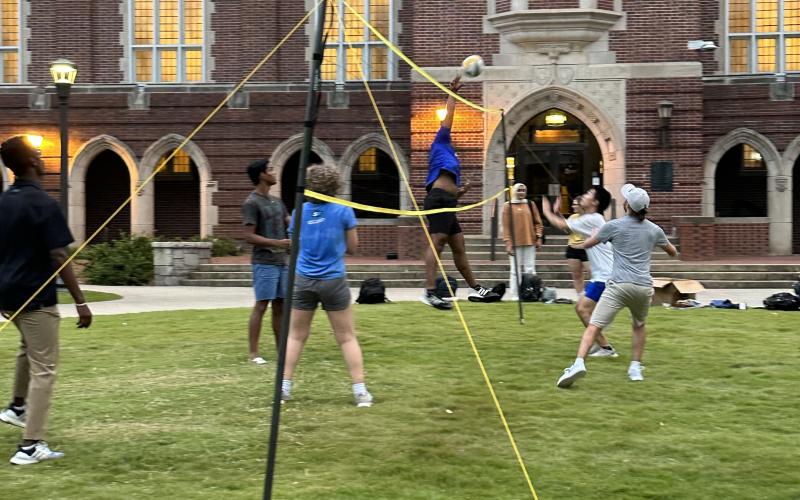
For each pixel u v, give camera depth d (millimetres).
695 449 6719
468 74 11727
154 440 6906
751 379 9148
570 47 24828
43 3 28906
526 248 16359
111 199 29984
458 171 12602
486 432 7125
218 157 27750
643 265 8625
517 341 11266
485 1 25078
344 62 28281
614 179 24844
